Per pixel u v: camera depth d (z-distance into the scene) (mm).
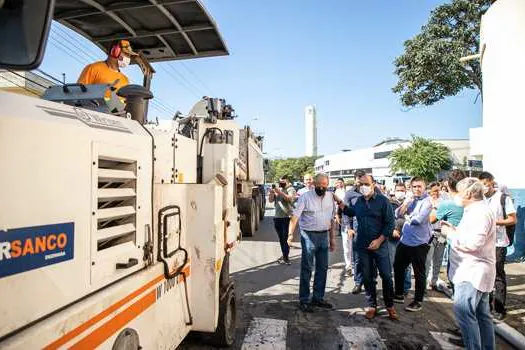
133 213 2271
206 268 3150
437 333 4539
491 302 4941
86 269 1822
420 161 35750
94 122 2004
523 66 8836
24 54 1310
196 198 3164
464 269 3469
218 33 3992
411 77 19547
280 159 94688
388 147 52000
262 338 4289
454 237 3584
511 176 9133
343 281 6984
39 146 1544
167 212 2734
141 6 3420
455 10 18469
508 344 4293
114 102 2590
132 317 2154
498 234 4898
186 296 3070
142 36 3984
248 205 12164
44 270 1554
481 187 3494
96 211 1912
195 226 3168
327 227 5414
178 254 2912
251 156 12555
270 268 7844
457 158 43781
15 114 1465
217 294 3230
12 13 1333
